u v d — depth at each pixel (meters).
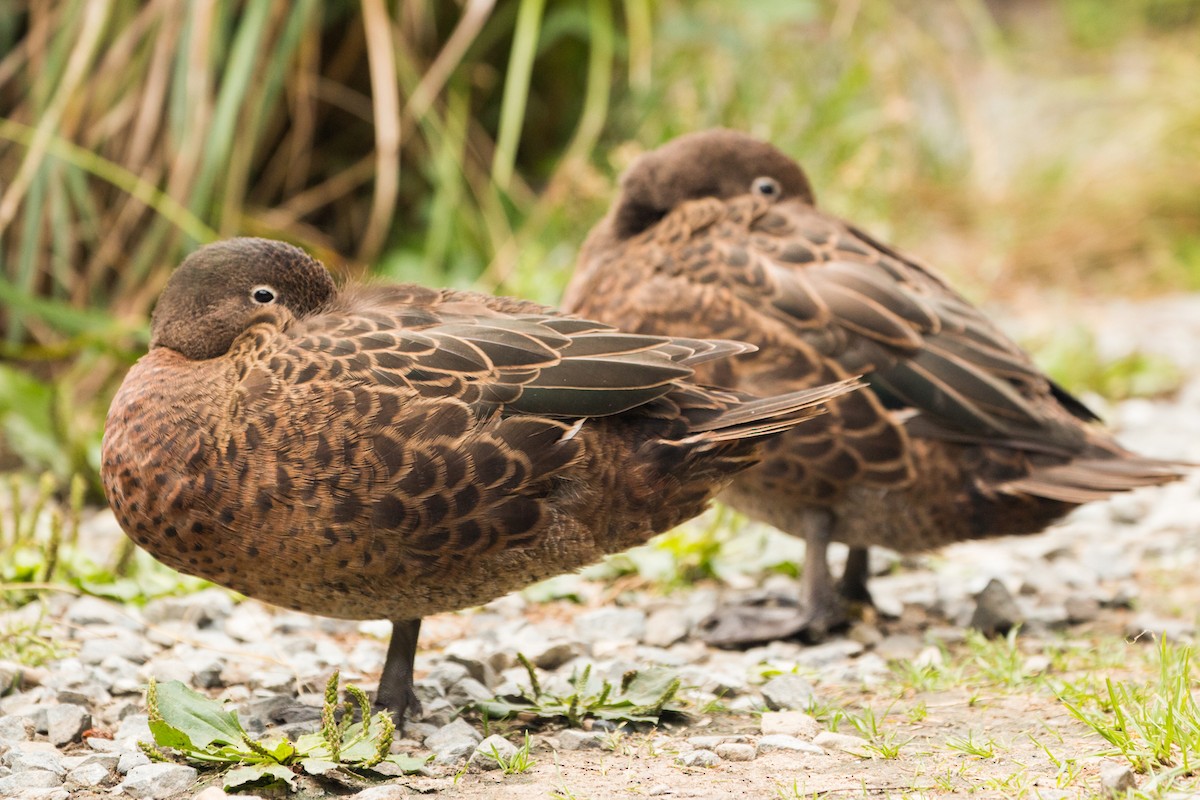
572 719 5.84
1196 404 11.86
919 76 16.92
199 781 5.17
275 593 5.57
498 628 7.34
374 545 5.36
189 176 11.67
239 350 5.56
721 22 14.18
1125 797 4.70
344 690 6.28
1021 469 6.93
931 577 8.27
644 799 4.96
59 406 9.65
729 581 8.26
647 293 7.22
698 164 7.86
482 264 12.91
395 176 12.56
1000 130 19.00
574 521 5.59
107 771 5.24
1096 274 16.52
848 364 6.89
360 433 5.30
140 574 7.75
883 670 6.66
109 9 11.76
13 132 11.48
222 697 6.25
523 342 5.59
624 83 13.98
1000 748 5.42
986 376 6.96
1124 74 20.02
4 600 7.25
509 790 5.07
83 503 9.58
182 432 5.34
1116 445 7.16
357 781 5.14
